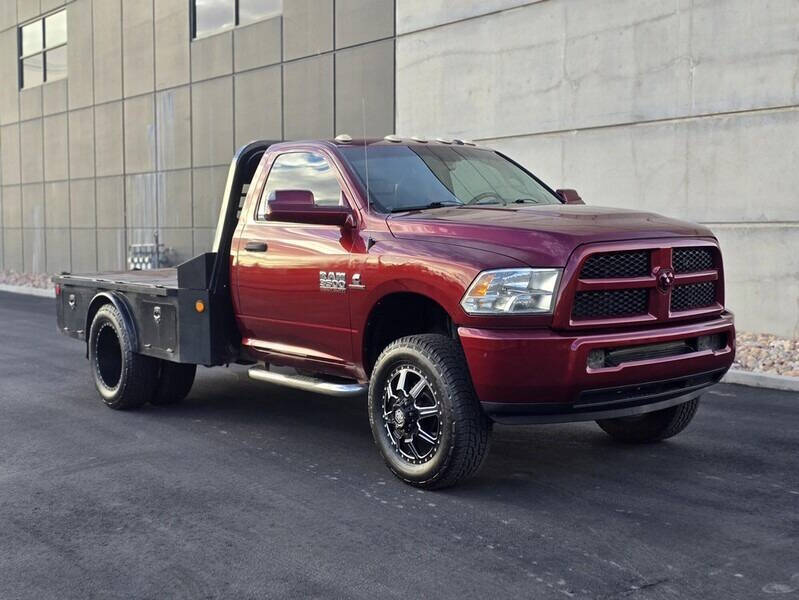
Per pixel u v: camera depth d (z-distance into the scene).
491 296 4.75
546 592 3.72
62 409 7.66
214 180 19.72
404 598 3.69
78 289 8.23
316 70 16.89
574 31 12.39
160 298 7.12
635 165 11.75
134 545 4.36
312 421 7.12
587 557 4.11
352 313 5.66
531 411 4.78
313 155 6.25
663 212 11.45
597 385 4.75
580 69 12.35
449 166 6.33
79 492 5.23
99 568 4.07
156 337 7.18
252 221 6.58
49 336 12.95
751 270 10.57
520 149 13.34
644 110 11.57
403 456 5.27
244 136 18.78
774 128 10.24
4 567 4.10
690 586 3.77
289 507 4.91
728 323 5.43
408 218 5.47
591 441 6.34
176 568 4.06
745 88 10.47
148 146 21.67
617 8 11.80
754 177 10.47
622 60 11.80
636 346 4.92
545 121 12.91
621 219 5.18
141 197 22.11
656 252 5.00
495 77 13.61
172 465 5.81
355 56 16.06
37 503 5.04
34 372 9.69
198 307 6.74
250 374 6.53
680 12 11.08
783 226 10.24
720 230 10.84
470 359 4.80
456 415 4.89
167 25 20.67
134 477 5.54
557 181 12.81
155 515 4.80
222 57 19.12
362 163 6.00
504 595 3.70
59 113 25.11
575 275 4.70
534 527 4.52
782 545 4.24
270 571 4.01
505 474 5.50
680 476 5.43
